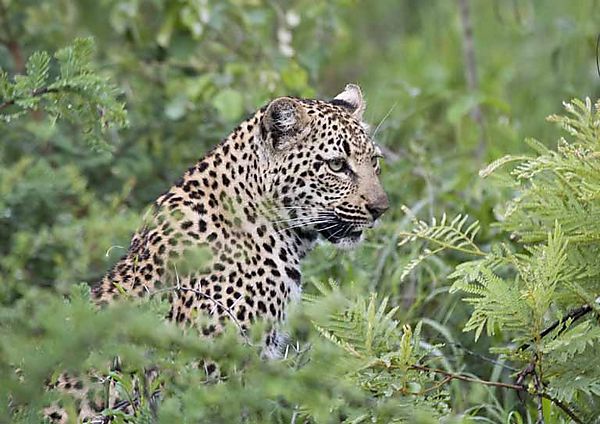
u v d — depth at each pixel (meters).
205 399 8.02
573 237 9.88
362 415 8.85
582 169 9.96
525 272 9.82
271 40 17.59
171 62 16.33
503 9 22.30
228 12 16.52
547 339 9.48
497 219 12.71
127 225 12.38
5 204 12.95
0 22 15.95
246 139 11.41
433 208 13.73
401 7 23.91
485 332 12.13
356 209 11.62
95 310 8.10
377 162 12.03
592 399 10.08
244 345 8.86
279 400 9.37
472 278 9.85
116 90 10.52
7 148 14.73
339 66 22.06
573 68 18.75
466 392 11.86
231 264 11.05
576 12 20.52
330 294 9.62
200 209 11.14
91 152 14.64
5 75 10.42
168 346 8.36
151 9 16.95
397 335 9.73
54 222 13.70
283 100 11.32
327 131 11.56
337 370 8.91
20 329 7.99
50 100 10.52
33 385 7.85
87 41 10.46
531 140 10.52
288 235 11.52
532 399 11.17
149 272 10.84
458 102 16.17
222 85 15.64
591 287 10.02
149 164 15.21
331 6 17.14
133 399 8.73
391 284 12.93
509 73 20.53
